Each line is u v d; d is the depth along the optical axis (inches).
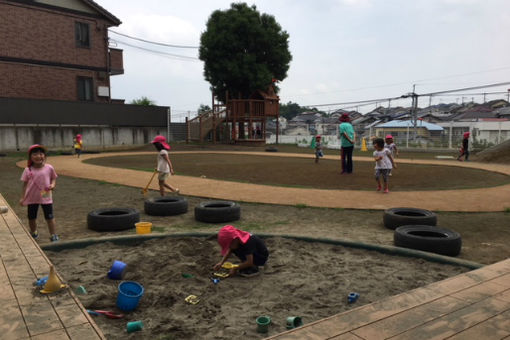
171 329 122.8
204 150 1244.5
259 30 1460.4
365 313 110.0
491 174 602.2
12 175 583.2
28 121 1043.9
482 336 96.7
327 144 1579.7
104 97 1282.0
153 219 307.4
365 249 215.0
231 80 1504.7
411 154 1214.3
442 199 381.1
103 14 1242.0
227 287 161.0
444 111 4035.4
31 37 1108.5
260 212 333.4
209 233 235.1
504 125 1750.7
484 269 148.4
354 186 470.6
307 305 143.6
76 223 291.1
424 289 128.0
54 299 121.5
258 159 907.4
